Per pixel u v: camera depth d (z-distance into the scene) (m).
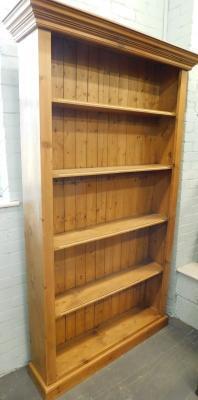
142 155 2.17
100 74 1.79
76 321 2.09
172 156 2.10
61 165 1.75
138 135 2.11
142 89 2.04
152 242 2.40
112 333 2.16
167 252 2.26
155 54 1.70
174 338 2.26
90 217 1.98
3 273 1.72
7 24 1.39
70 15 1.27
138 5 2.02
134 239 2.32
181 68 1.91
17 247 1.74
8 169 1.62
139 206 2.27
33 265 1.62
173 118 2.04
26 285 1.82
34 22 1.23
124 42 1.54
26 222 1.63
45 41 1.27
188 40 2.05
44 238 1.47
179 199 2.28
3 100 1.54
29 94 1.39
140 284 2.47
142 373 1.92
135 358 2.04
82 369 1.83
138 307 2.50
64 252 1.90
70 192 1.83
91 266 2.08
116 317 2.35
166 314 2.49
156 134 2.21
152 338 2.25
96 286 2.03
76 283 2.02
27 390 1.76
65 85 1.65
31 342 1.85
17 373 1.88
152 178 2.29
